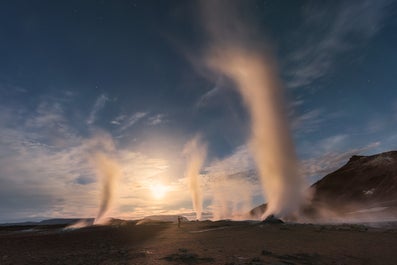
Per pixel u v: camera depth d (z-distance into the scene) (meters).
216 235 24.30
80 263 12.52
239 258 12.84
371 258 13.22
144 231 31.06
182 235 25.36
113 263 12.24
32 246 19.91
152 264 11.81
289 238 20.92
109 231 31.77
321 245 17.16
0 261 13.61
